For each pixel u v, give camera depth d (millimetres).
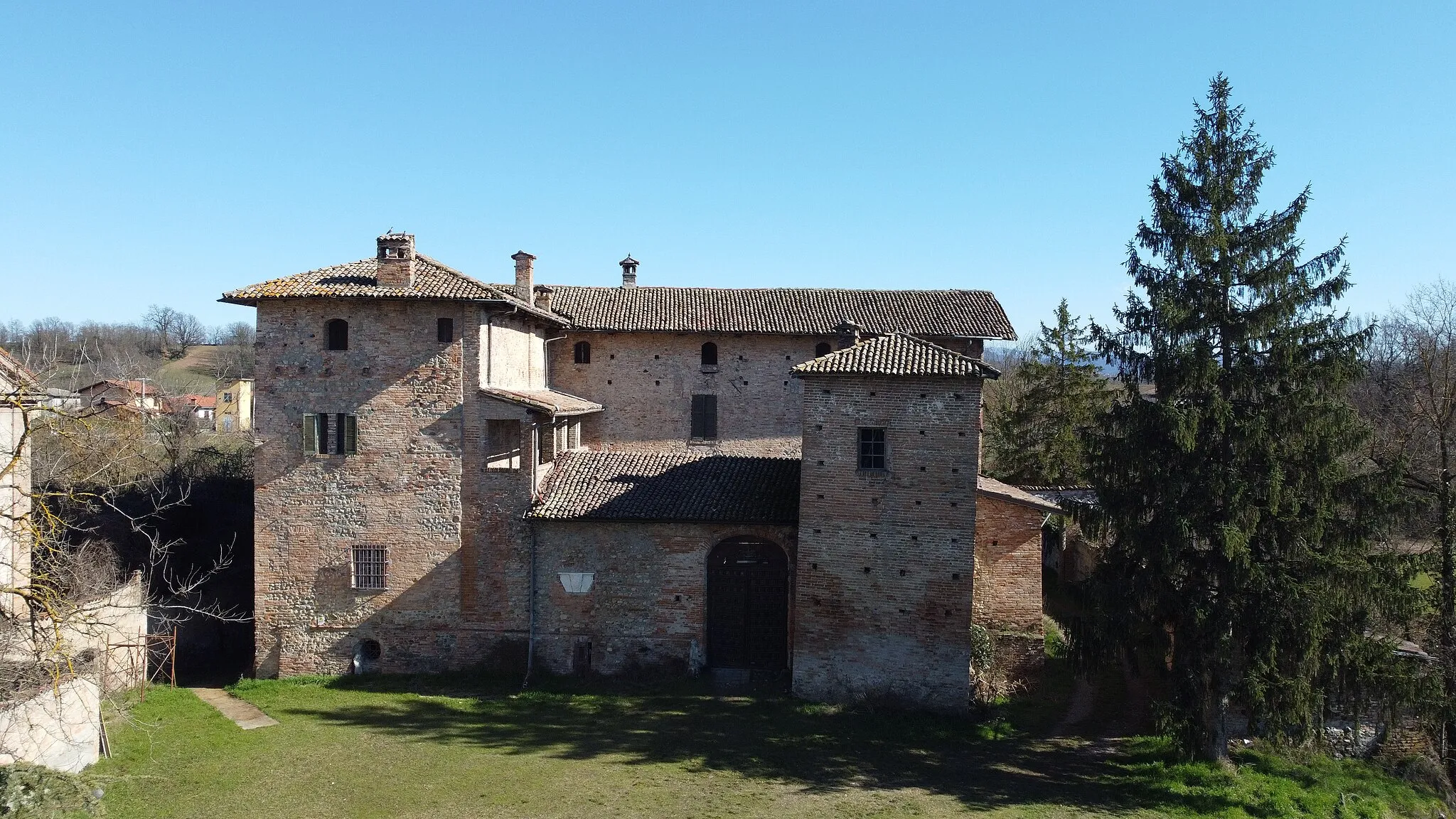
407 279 29734
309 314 29750
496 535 29500
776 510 28781
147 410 40500
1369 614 23125
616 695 28047
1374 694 22906
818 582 27578
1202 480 22547
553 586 29375
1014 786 22875
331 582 29859
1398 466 22062
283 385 29797
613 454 32906
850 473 27359
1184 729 23531
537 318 34531
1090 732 26781
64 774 19609
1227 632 23141
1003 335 38688
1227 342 22797
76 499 22500
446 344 29531
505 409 29391
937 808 21328
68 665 18891
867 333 38750
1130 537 23656
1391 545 27703
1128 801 22281
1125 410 23812
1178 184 23203
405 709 27203
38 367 31969
